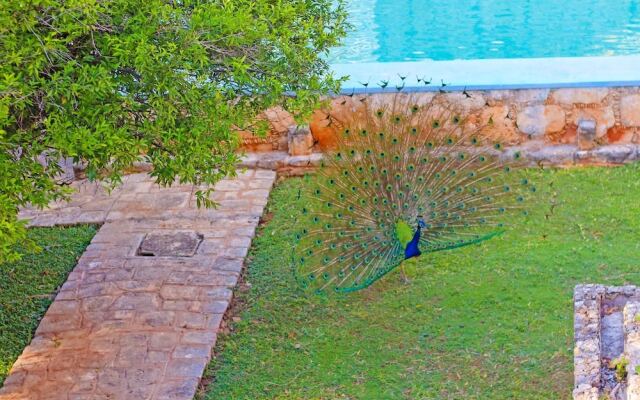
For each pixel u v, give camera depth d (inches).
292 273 363.3
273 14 292.0
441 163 356.5
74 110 255.0
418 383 297.7
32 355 319.3
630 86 424.8
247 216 406.9
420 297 344.2
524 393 288.4
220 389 301.6
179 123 277.3
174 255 378.6
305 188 430.9
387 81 439.5
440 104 435.8
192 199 423.2
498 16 639.1
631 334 225.9
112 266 371.9
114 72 273.7
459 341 316.5
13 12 235.5
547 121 434.6
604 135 433.4
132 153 260.4
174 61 259.4
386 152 355.9
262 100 304.2
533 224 384.2
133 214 413.1
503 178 358.3
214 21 266.5
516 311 329.4
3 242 240.2
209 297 347.6
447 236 351.9
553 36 604.7
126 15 269.4
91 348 321.1
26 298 354.9
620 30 607.8
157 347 319.6
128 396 295.6
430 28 628.7
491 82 433.1
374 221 347.9
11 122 259.0
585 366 231.5
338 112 442.6
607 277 343.0
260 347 322.0
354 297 347.3
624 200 397.7
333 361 312.3
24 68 245.6
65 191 262.2
